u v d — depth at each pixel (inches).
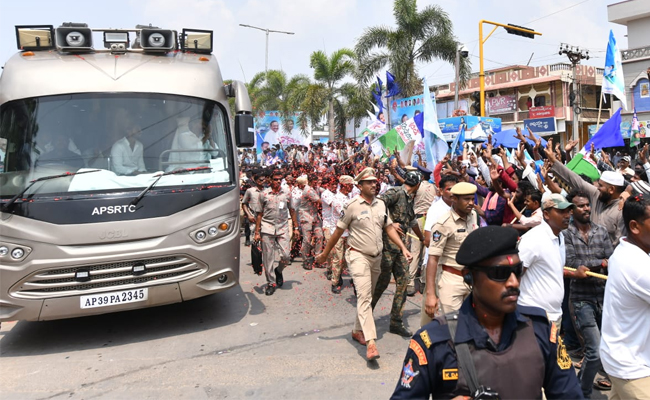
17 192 196.2
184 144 221.6
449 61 887.1
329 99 1057.5
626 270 105.5
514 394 70.5
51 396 163.8
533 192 208.7
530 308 78.6
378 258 198.5
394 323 215.5
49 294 193.5
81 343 214.2
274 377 174.2
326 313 246.5
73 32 225.1
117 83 218.7
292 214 360.2
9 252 191.0
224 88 248.1
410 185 225.0
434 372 72.5
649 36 1097.4
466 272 76.8
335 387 165.8
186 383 171.0
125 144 211.9
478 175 307.7
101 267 198.1
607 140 365.7
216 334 219.6
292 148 986.1
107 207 198.7
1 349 209.9
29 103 207.3
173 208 208.1
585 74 1354.6
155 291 205.3
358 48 907.4
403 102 871.1
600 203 194.5
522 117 1390.3
